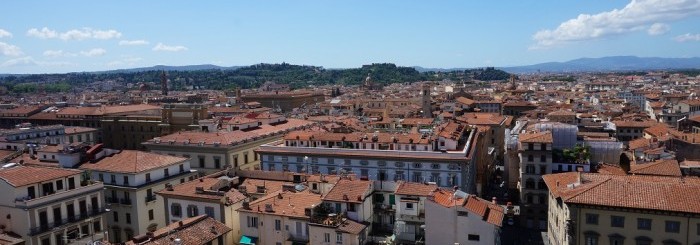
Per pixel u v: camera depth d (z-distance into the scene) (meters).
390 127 184.12
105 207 106.81
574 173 109.50
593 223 83.50
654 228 79.50
